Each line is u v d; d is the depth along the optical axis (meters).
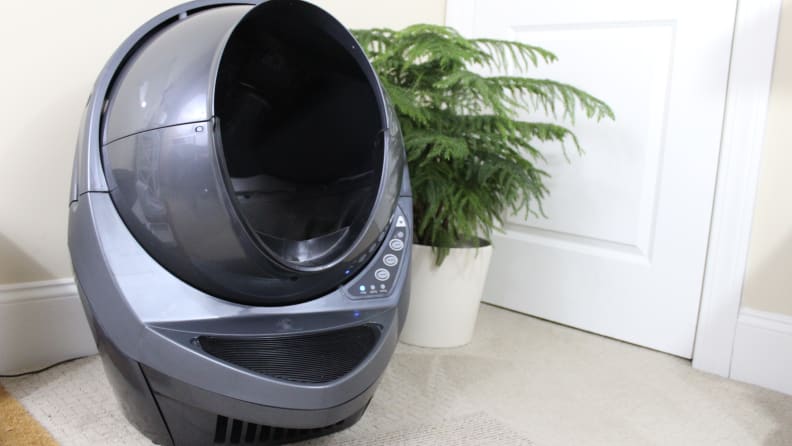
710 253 1.10
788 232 1.02
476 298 1.14
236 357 0.64
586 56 1.24
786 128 1.01
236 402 0.63
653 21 1.15
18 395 0.86
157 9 1.04
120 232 0.64
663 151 1.16
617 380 1.03
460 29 1.44
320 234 0.72
